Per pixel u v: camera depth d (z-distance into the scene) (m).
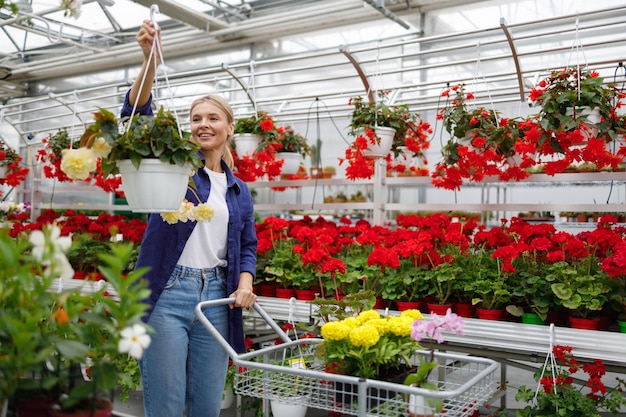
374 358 1.87
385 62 7.41
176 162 1.71
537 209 3.94
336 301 2.91
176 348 2.13
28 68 9.23
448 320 1.67
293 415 3.37
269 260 4.05
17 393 1.24
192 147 1.73
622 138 3.42
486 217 7.43
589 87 3.09
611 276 3.01
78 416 1.26
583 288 3.06
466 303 3.43
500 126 3.70
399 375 1.93
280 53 8.12
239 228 2.34
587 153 3.15
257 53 8.27
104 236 5.37
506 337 2.98
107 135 1.62
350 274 3.66
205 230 2.21
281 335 2.24
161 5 6.76
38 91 9.96
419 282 3.50
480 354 3.26
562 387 3.07
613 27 6.09
